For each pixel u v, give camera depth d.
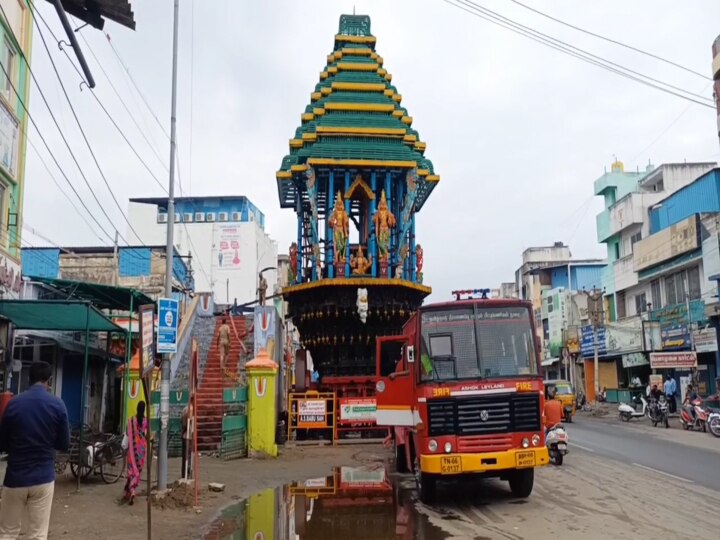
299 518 9.31
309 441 19.33
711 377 29.08
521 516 9.09
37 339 17.98
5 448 6.09
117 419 24.47
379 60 25.11
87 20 11.10
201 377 20.55
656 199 37.62
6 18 12.88
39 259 29.92
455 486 11.92
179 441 16.17
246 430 16.34
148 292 30.34
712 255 28.28
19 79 14.73
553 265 55.34
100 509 9.44
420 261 24.06
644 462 14.17
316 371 23.81
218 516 9.48
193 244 54.38
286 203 27.44
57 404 6.19
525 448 9.68
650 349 32.81
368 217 25.08
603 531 7.98
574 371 46.44
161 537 8.08
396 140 23.58
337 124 23.33
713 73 26.61
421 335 10.28
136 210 55.56
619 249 40.75
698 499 9.84
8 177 13.93
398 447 13.68
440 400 9.77
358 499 10.76
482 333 10.24
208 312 27.39
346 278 21.89
